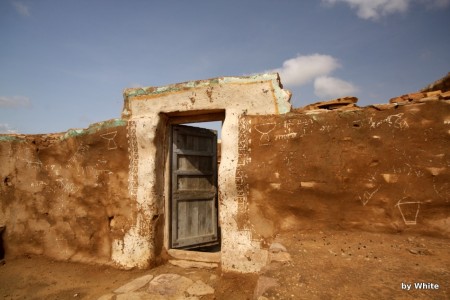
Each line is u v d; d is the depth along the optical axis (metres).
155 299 3.44
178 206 4.71
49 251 4.96
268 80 3.87
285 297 1.86
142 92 4.55
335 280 2.08
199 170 5.03
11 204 5.23
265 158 3.73
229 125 3.93
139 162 4.43
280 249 2.86
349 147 3.37
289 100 3.80
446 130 3.01
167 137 4.65
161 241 4.47
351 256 2.59
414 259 2.44
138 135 4.42
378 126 3.27
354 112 3.38
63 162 5.02
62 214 4.95
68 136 5.00
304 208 3.50
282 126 3.69
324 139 3.48
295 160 3.59
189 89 4.26
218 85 4.10
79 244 4.78
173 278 3.90
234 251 3.79
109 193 4.61
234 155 3.87
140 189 4.38
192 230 4.87
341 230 3.34
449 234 2.93
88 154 4.81
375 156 3.25
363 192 3.28
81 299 3.59
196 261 4.32
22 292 3.87
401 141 3.17
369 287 1.95
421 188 3.05
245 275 3.70
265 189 3.70
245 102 3.95
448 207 2.96
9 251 5.11
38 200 5.12
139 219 4.35
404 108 3.18
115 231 4.51
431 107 3.08
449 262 2.34
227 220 3.86
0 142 5.39
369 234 3.18
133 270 4.28
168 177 4.58
